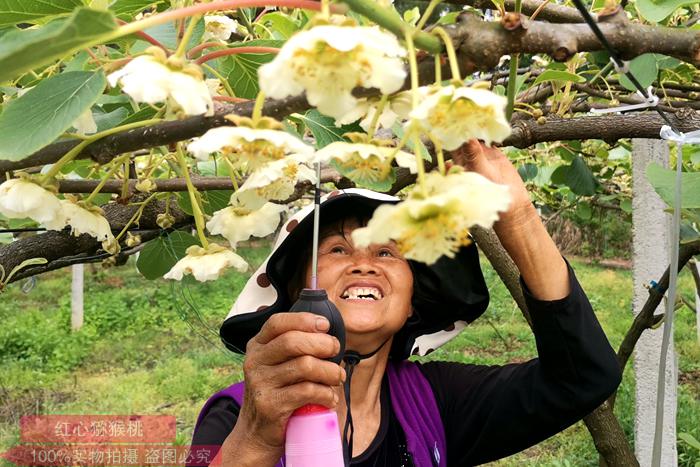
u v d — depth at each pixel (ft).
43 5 3.52
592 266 48.88
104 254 7.11
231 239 4.84
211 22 5.46
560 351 5.40
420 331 6.57
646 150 9.09
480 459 6.48
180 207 6.28
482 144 4.58
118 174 6.95
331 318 4.24
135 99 2.82
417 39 2.68
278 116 3.15
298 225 5.72
